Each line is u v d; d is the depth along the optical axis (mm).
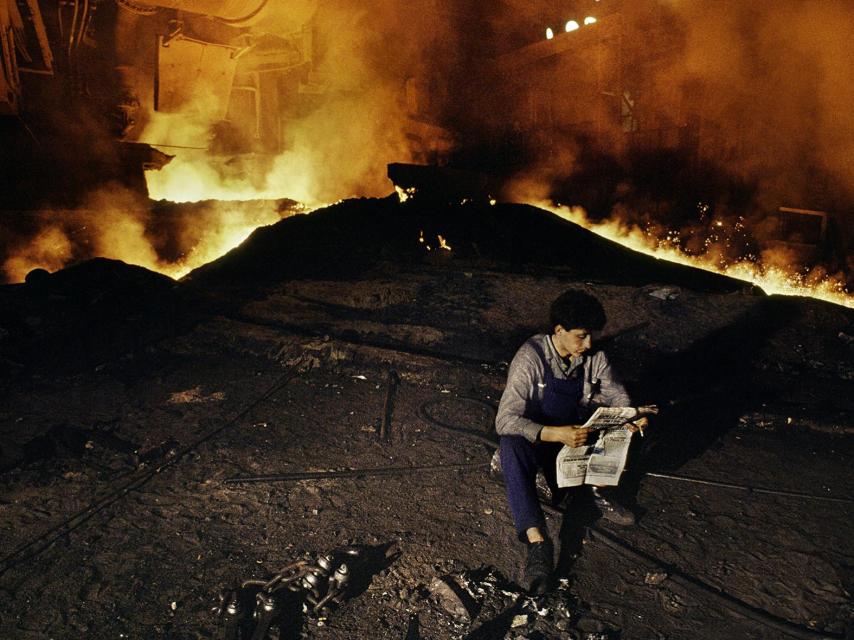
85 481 4000
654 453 4406
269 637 2699
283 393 5332
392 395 5293
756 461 4340
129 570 3197
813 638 2768
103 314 6863
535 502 3139
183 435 4605
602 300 7594
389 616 2879
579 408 3363
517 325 7027
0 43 11750
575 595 3039
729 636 2797
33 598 3006
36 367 5812
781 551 3387
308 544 3389
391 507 3729
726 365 6012
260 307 7176
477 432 4648
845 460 4406
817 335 6758
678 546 3416
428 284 8203
